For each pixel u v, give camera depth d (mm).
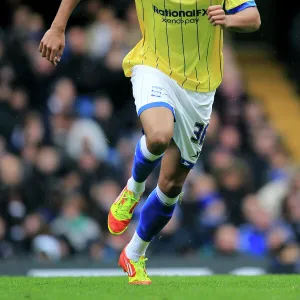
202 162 39219
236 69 50875
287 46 59656
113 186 36156
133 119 39625
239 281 20828
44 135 36938
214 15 17641
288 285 19625
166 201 19406
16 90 39188
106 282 20422
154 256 33406
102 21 42500
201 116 19312
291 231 37125
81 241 34156
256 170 41062
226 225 36812
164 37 18875
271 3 60250
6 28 42656
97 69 40938
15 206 33812
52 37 19031
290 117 54906
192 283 20172
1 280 21000
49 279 21438
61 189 34938
